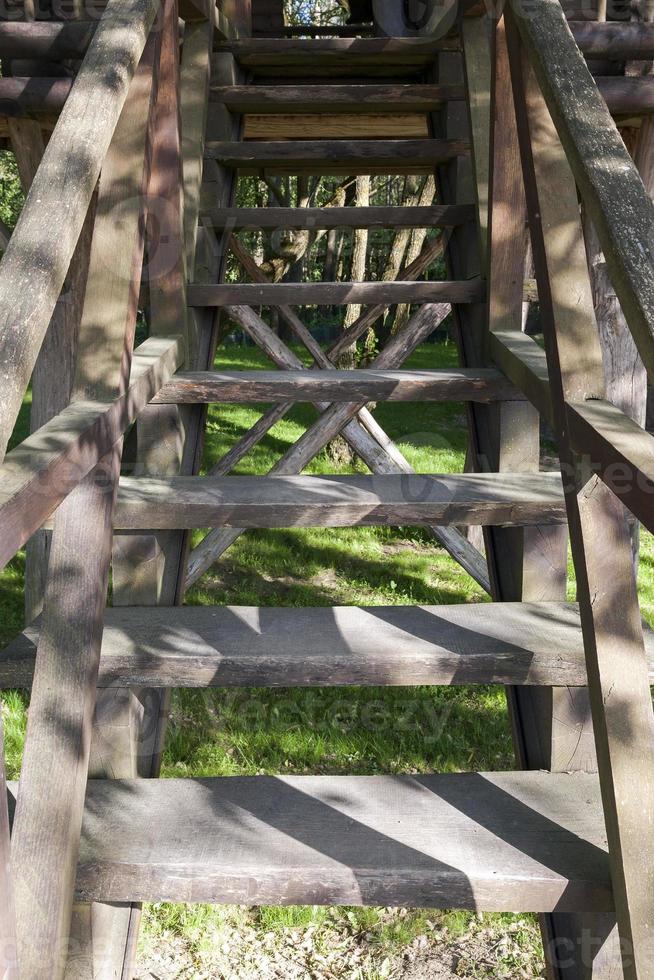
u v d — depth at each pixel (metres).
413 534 6.64
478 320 2.63
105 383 1.74
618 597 1.46
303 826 1.49
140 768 1.81
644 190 1.35
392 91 3.45
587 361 1.62
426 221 2.96
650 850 1.30
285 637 1.69
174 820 1.51
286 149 3.34
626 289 1.23
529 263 4.54
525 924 2.86
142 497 1.85
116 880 1.38
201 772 3.47
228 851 1.41
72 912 1.44
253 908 2.92
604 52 2.98
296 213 3.03
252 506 1.80
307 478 2.04
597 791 1.61
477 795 1.59
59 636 1.51
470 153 3.07
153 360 2.06
